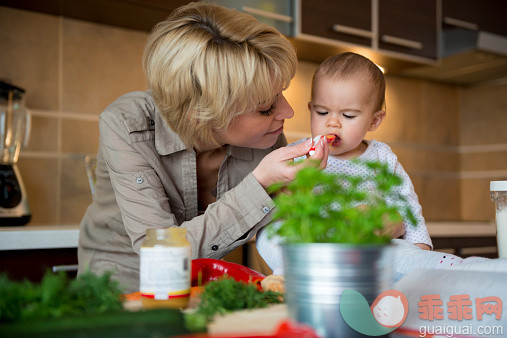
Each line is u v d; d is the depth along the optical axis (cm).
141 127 112
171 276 64
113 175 110
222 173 125
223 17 104
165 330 47
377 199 53
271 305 64
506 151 307
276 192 101
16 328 46
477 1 278
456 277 64
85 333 46
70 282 57
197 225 99
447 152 320
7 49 189
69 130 201
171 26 104
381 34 240
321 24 221
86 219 133
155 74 103
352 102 128
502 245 98
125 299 63
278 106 109
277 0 211
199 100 101
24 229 152
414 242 126
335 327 49
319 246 49
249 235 100
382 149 138
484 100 319
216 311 58
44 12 195
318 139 98
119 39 213
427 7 257
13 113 173
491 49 254
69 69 201
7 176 164
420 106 310
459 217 323
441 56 267
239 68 96
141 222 104
